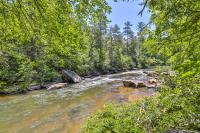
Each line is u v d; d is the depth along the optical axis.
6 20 4.67
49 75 29.34
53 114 16.97
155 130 7.56
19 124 14.85
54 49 5.45
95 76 46.75
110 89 27.08
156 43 4.53
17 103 20.86
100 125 9.11
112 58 61.75
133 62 68.44
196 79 6.77
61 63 6.09
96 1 4.41
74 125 14.14
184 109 7.33
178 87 7.35
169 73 7.93
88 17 4.59
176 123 7.48
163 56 4.83
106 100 20.91
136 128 7.96
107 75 47.97
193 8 3.73
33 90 27.88
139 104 10.98
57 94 25.14
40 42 5.15
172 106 7.76
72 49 5.36
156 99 10.37
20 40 5.25
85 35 5.18
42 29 4.80
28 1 4.54
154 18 4.29
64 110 18.03
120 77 40.62
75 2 4.41
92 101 20.88
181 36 4.18
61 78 35.16
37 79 27.50
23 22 4.75
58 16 4.58
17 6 4.52
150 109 9.14
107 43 65.69
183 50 4.39
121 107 11.19
